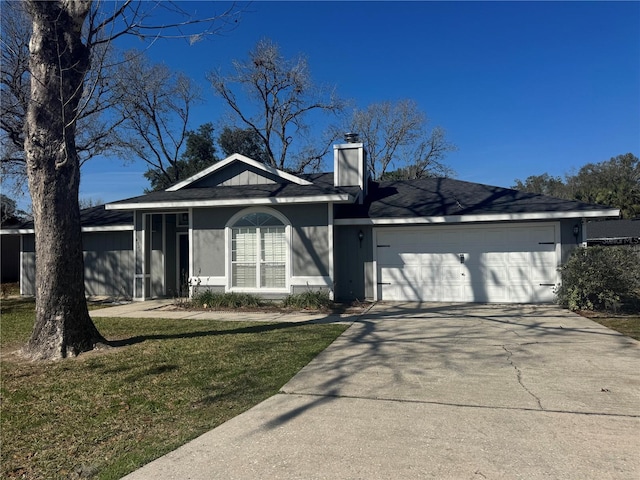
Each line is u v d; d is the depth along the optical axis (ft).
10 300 54.08
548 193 210.18
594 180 190.19
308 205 42.65
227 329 30.68
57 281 23.97
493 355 22.54
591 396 16.44
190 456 12.26
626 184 146.61
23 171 69.51
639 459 11.63
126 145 79.82
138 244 50.29
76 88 24.72
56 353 23.43
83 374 20.61
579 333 27.40
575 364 20.67
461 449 12.30
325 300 40.50
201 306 41.86
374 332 28.81
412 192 50.83
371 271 45.09
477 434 13.26
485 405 15.70
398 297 44.55
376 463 11.58
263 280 43.68
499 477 10.80
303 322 33.01
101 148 73.15
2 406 16.83
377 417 14.73
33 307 46.96
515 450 12.19
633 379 18.38
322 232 42.29
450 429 13.66
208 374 20.10
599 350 23.17
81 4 24.13
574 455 11.87
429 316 34.94
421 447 12.46
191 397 17.24
